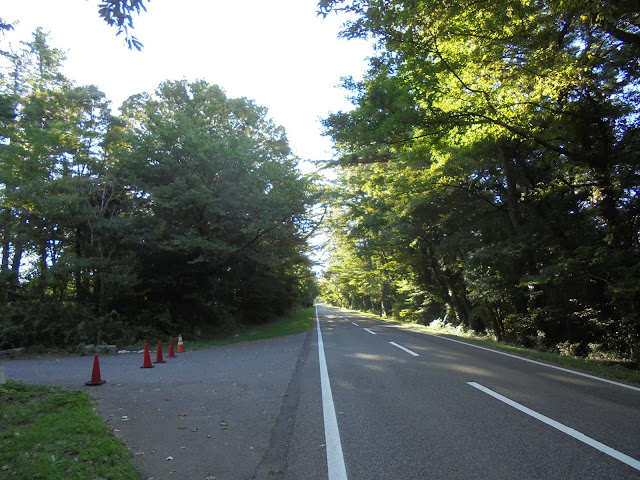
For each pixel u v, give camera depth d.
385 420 5.64
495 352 12.71
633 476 3.72
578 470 3.86
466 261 19.92
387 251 30.39
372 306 67.25
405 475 3.87
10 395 6.92
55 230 19.64
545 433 4.90
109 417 6.04
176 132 20.42
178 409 6.47
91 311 18.56
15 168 17.83
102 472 3.89
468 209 20.45
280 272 34.44
